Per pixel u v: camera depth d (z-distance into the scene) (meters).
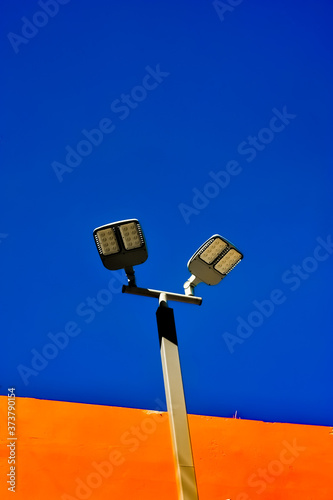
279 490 8.10
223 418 8.87
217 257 5.80
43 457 7.36
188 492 4.10
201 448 8.30
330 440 8.95
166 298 5.53
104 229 5.39
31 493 6.96
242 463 8.27
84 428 7.87
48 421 7.79
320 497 8.16
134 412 8.33
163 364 4.92
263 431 8.79
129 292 5.54
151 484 7.51
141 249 5.55
